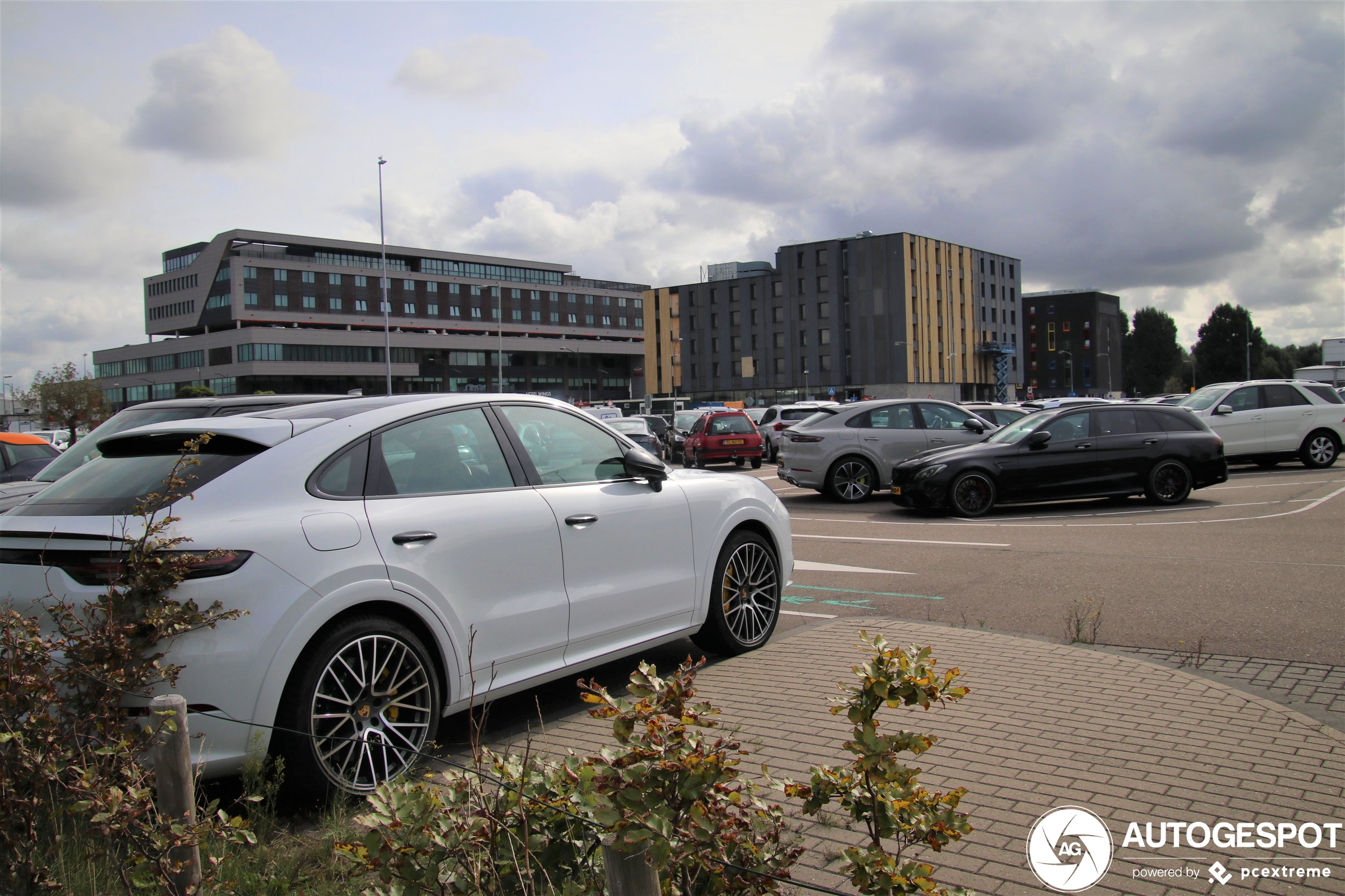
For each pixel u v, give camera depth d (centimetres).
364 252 10856
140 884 231
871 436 1518
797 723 434
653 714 182
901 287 8844
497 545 421
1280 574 768
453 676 396
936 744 403
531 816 203
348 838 308
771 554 595
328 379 10094
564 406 506
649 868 168
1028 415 1405
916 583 798
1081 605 684
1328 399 1856
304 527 356
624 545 488
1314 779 358
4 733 253
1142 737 405
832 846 309
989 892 282
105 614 297
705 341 10081
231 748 324
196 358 10400
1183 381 14188
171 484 320
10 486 745
